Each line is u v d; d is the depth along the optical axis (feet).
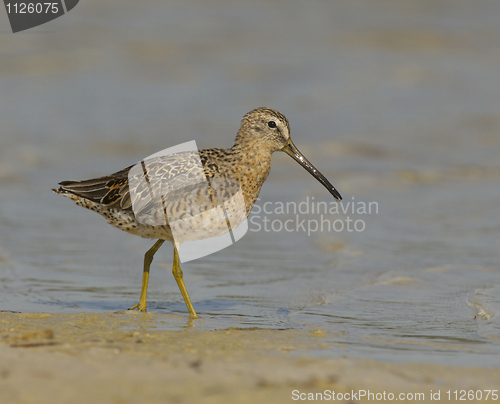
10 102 79.87
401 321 29.66
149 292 35.29
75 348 23.30
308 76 92.32
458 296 33.50
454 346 25.94
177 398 18.66
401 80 91.97
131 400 18.42
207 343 25.18
